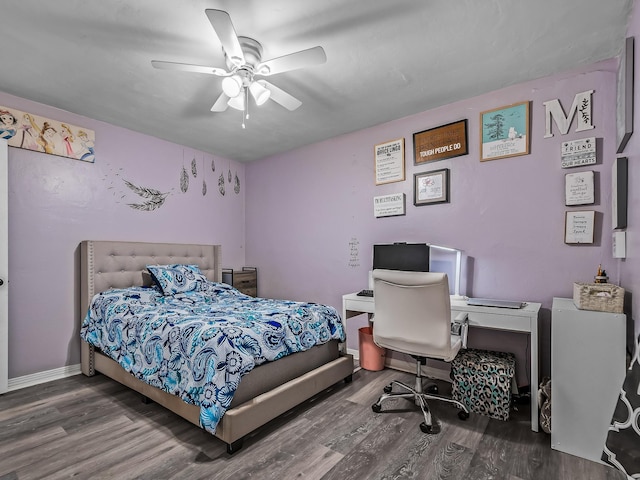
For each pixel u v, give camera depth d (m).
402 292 2.13
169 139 3.72
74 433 2.00
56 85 2.54
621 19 1.84
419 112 3.08
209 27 1.89
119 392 2.59
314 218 3.89
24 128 2.75
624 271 1.96
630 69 1.74
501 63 2.29
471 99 2.80
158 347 2.15
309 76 2.45
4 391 2.56
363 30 1.94
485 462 1.73
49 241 2.90
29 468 1.68
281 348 2.17
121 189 3.37
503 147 2.64
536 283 2.49
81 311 3.03
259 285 4.45
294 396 2.18
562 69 2.38
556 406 1.86
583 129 2.32
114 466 1.69
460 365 2.34
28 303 2.78
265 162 4.42
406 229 3.18
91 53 2.13
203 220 4.13
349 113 3.08
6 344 2.59
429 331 2.06
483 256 2.74
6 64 2.26
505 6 1.75
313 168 3.90
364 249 3.47
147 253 3.47
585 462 1.74
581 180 2.31
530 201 2.53
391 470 1.67
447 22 1.88
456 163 2.89
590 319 1.79
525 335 2.53
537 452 1.82
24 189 2.77
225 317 2.27
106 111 3.00
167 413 2.25
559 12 1.80
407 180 3.17
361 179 3.49
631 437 1.31
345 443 1.90
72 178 3.04
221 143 3.87
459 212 2.87
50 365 2.88
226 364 1.82
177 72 2.36
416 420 2.16
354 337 3.50
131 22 1.85
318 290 3.85
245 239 4.64
